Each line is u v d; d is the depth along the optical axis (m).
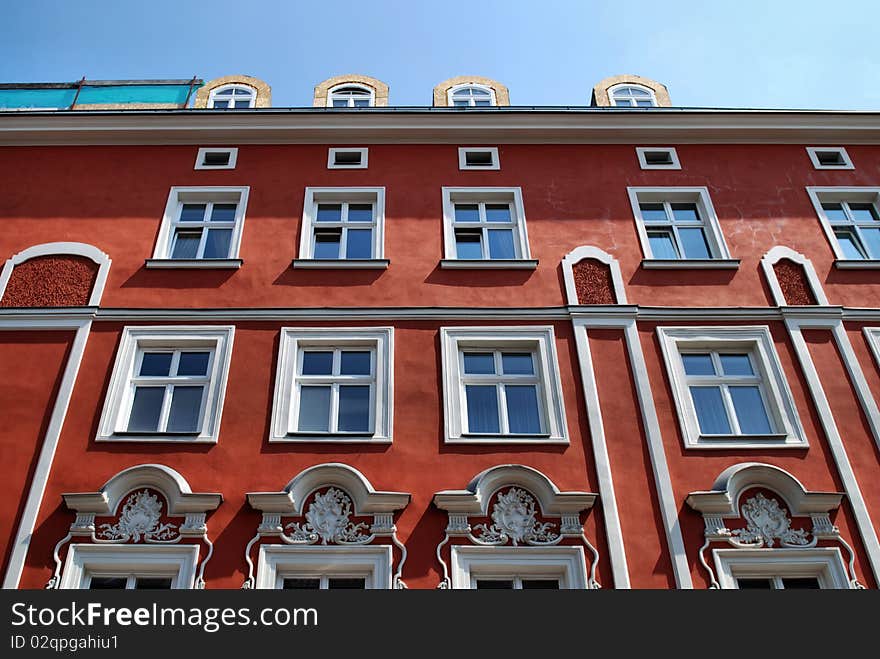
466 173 14.46
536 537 9.83
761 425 11.33
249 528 9.82
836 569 9.68
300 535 9.76
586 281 12.80
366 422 11.11
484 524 9.91
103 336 11.78
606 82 18.08
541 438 10.78
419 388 11.27
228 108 16.30
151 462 10.38
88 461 10.39
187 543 9.68
